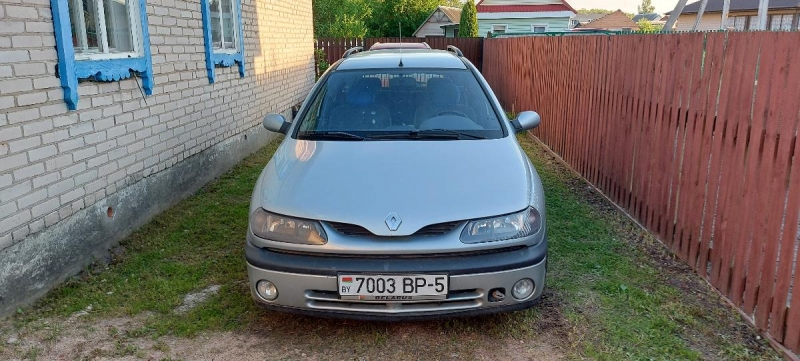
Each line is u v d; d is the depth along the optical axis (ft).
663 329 10.19
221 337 9.99
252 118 25.50
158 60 16.51
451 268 8.88
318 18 94.12
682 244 13.24
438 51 16.89
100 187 13.48
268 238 9.38
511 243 9.20
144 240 14.55
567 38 23.29
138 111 15.30
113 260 13.26
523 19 108.37
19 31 10.77
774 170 9.68
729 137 11.16
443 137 11.82
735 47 11.01
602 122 18.79
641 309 10.90
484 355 9.50
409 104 13.01
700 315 10.71
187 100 18.53
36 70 11.23
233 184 20.16
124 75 14.42
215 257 13.47
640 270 12.75
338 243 8.97
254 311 10.85
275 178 10.50
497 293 9.21
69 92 12.09
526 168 10.87
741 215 10.74
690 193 12.82
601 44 18.97
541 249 9.52
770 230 9.78
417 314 9.18
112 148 14.01
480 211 9.18
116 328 10.18
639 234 15.08
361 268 8.86
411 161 10.53
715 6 92.43
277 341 9.89
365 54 16.14
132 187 15.01
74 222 12.42
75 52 13.00
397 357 9.46
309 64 37.32
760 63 10.11
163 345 9.64
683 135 13.15
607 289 11.73
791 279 9.39
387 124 12.44
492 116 12.81
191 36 18.78
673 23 53.31
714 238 11.73
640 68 15.67
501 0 108.06
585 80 20.74
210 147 20.56
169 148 17.24
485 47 52.24
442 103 13.07
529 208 9.60
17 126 10.75
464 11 103.35
